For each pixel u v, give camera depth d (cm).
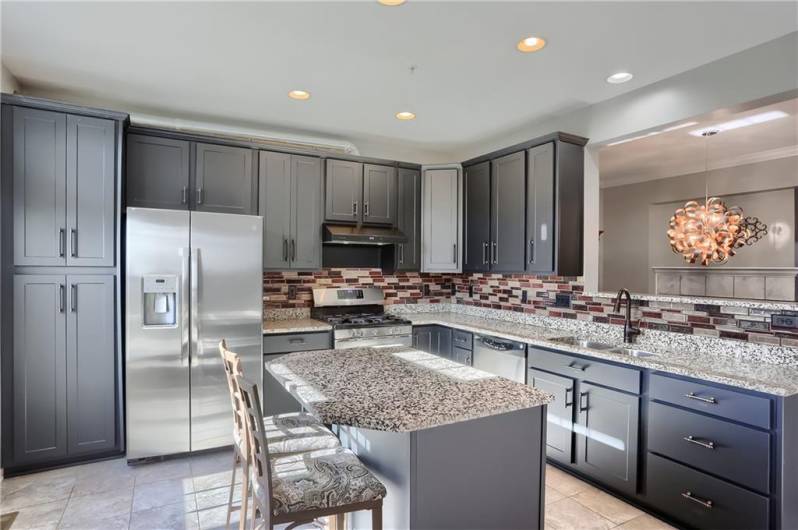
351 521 204
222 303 315
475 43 244
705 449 217
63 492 259
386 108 345
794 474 196
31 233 275
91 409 291
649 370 243
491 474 166
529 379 316
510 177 372
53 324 282
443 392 177
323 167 397
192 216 307
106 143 293
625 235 681
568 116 354
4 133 270
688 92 274
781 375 212
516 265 365
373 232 404
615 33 232
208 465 297
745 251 553
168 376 299
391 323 387
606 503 254
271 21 223
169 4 209
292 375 204
